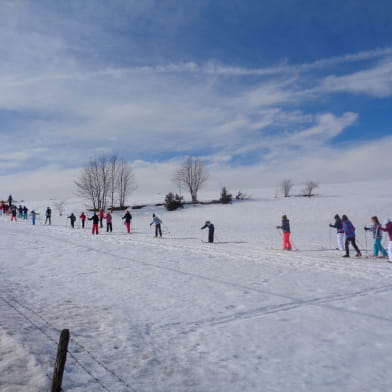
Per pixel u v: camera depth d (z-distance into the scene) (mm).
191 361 4879
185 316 6770
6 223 33562
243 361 4906
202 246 17188
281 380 4391
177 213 44625
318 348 5352
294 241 20203
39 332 5555
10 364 4266
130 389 4020
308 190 66375
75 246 16828
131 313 6910
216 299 7941
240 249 16250
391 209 38250
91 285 9172
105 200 50312
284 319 6645
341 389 4188
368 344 5500
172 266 11969
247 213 41406
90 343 5301
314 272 11070
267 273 10891
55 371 3439
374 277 10305
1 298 7484
